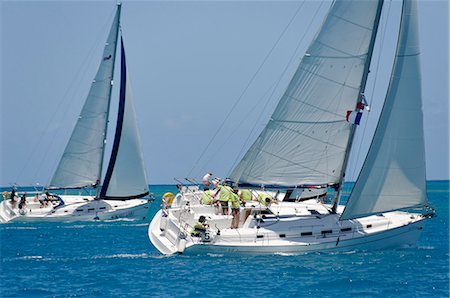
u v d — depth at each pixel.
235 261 87.44
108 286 76.50
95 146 166.00
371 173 90.94
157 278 79.56
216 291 72.88
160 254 100.88
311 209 96.81
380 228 93.62
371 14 92.00
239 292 72.38
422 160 92.25
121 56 159.75
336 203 94.81
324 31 92.88
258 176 95.75
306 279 78.00
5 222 156.12
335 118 93.31
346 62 92.69
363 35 92.38
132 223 155.38
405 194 92.00
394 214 100.19
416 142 91.88
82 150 166.25
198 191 114.81
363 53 92.50
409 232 95.50
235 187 96.81
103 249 110.38
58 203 161.62
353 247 92.19
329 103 93.31
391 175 91.44
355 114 92.38
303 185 94.62
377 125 91.06
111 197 158.50
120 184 158.62
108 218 159.75
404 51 91.31
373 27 92.12
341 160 94.00
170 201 106.62
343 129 93.31
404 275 80.75
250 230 89.81
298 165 94.50
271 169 95.25
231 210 95.12
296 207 98.25
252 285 75.31
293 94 93.94
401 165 91.62
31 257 101.25
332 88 93.12
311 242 90.25
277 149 94.94
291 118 94.25
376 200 91.25
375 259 89.25
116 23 163.12
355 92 92.88
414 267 84.88
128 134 158.88
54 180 166.50
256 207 94.62
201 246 88.94
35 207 161.75
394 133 91.31
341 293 72.62
